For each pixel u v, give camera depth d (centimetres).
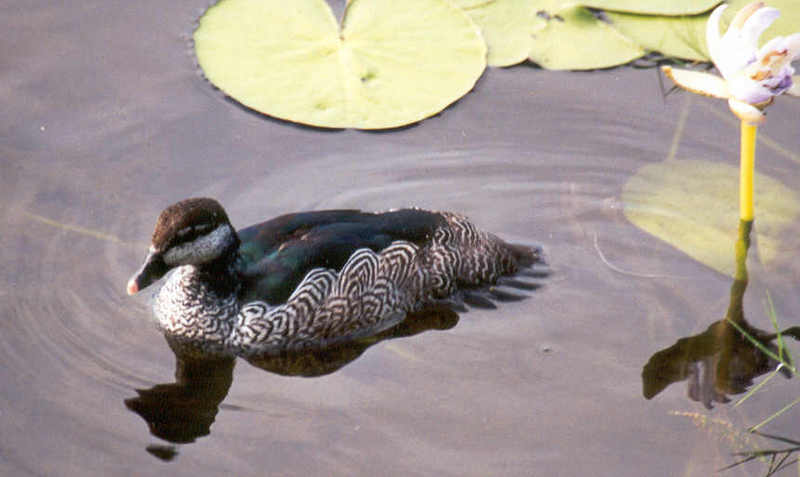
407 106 1085
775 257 995
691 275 986
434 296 955
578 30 1189
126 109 1107
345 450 800
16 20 1197
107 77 1139
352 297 902
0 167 1041
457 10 1186
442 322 940
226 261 888
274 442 805
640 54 1160
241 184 1047
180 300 903
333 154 1089
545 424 832
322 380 872
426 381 872
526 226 1040
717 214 1037
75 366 865
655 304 959
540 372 884
